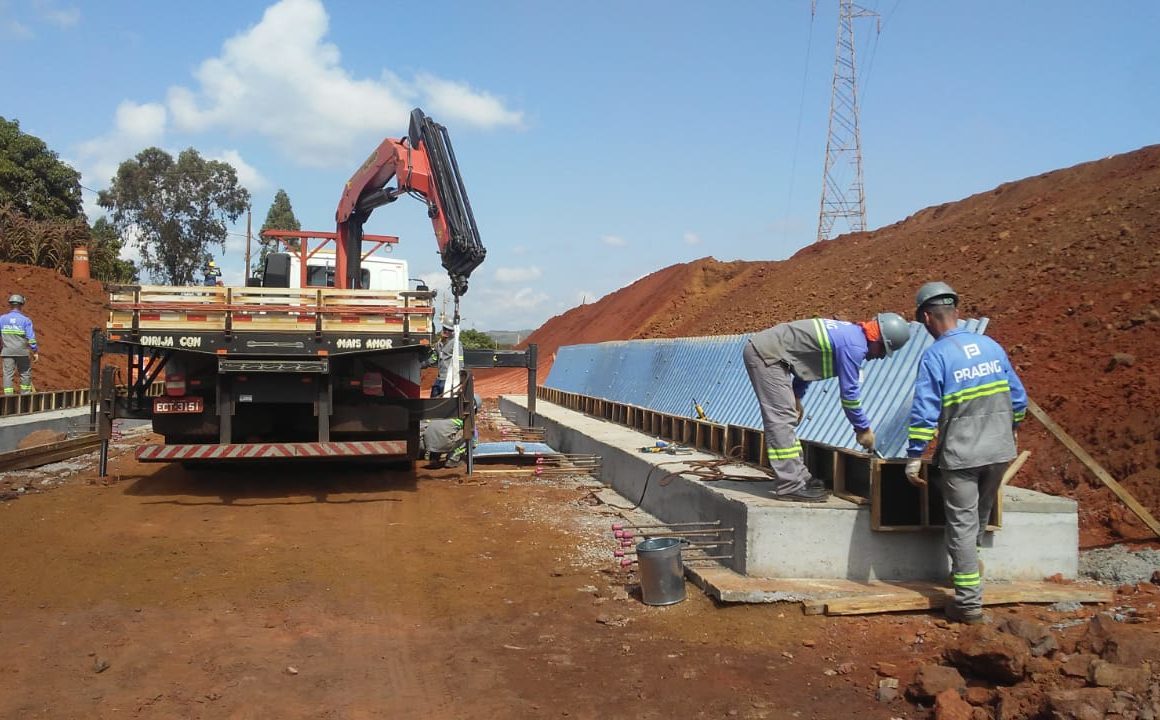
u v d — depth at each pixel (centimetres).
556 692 460
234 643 526
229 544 771
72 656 499
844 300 1855
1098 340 930
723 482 761
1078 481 742
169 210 4738
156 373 1042
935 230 2000
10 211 2652
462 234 1087
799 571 623
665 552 598
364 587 650
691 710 437
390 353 1023
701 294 3297
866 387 846
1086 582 616
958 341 554
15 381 1477
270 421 1028
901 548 627
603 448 1154
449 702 446
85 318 2323
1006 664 435
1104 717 368
